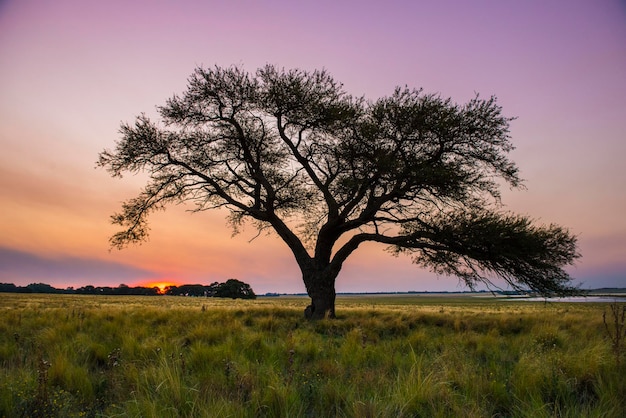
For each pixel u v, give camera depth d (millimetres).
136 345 7621
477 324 13938
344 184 16922
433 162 16172
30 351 7375
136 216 18141
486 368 6270
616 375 5473
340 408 4496
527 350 8188
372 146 16172
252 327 12734
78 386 5254
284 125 18391
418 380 5047
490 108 15477
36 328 11180
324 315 16734
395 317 15844
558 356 6562
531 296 16062
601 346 6902
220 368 6055
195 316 14297
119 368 6090
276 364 6508
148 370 5594
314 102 17016
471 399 4617
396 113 15727
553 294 15562
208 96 17422
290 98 17016
